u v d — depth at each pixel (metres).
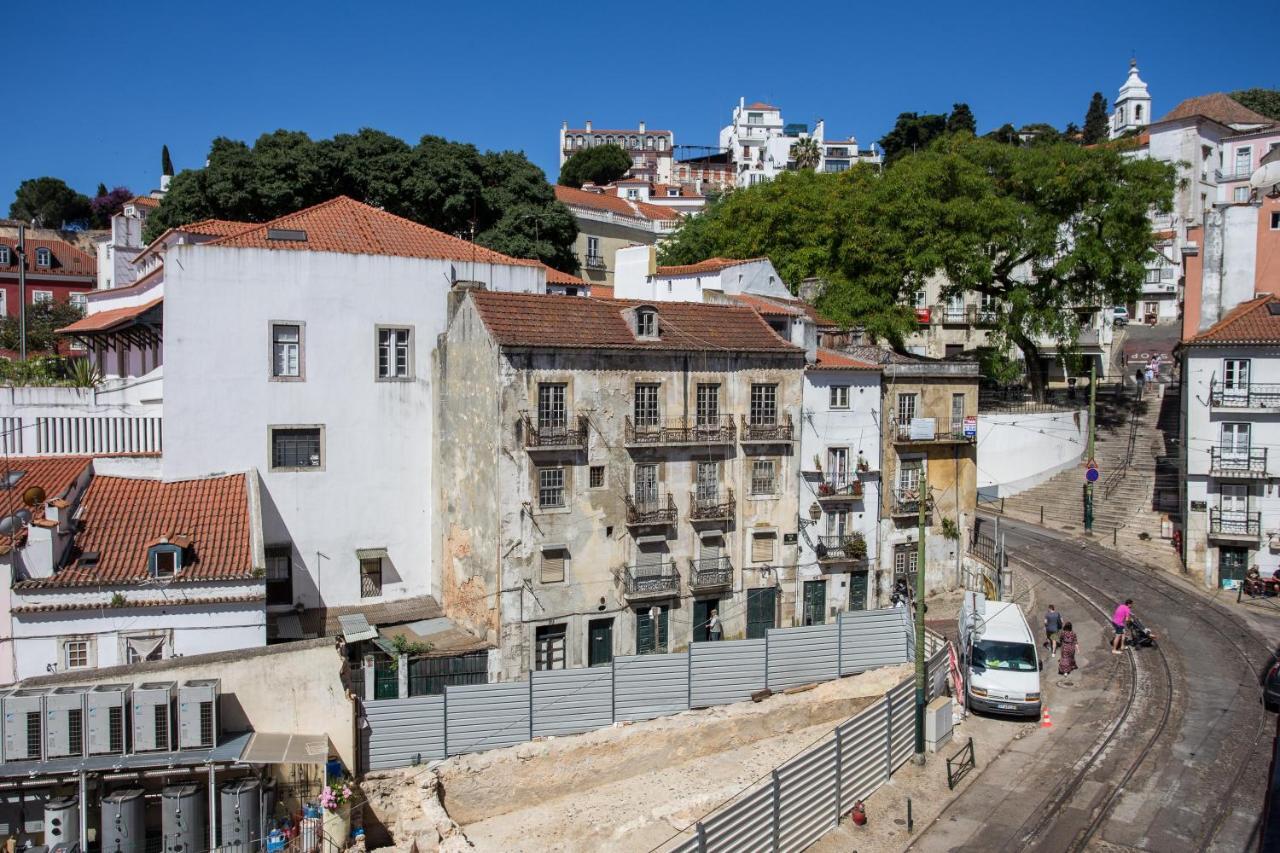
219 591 30.47
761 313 46.03
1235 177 96.31
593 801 31.55
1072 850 26.45
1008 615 38.84
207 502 34.75
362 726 29.50
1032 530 57.88
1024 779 30.66
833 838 27.77
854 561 45.72
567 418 38.31
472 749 31.19
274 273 37.81
